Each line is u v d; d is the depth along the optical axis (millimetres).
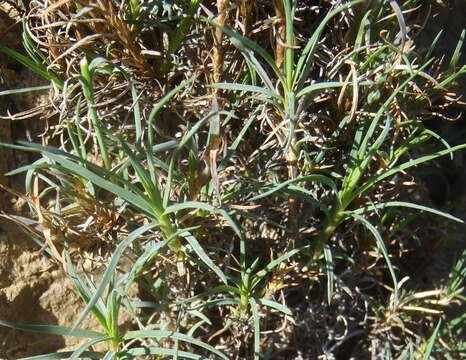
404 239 556
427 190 601
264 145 426
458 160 629
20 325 366
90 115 387
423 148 541
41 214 375
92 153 441
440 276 589
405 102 440
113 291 370
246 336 467
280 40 364
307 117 433
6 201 422
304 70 372
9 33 419
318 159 425
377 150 435
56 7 379
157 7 396
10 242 424
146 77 411
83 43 383
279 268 444
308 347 519
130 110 405
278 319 495
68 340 450
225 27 373
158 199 365
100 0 366
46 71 396
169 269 428
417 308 505
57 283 441
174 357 386
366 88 424
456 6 596
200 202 360
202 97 408
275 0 363
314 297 517
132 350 393
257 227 474
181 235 378
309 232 464
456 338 557
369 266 503
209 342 484
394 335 550
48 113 419
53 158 340
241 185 438
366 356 540
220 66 398
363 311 539
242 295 430
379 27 425
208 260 367
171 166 360
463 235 618
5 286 423
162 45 416
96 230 399
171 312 452
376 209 421
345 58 403
